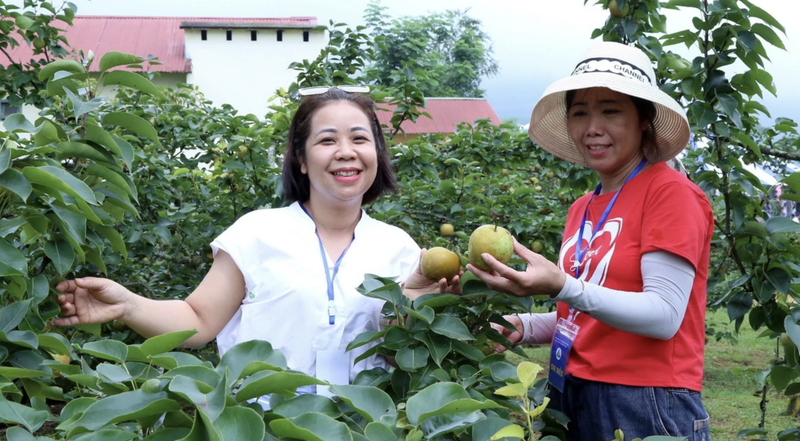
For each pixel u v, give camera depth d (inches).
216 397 44.8
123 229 145.6
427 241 180.4
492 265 73.9
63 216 73.8
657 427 78.2
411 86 179.9
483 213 176.7
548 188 259.6
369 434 50.6
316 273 81.5
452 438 61.9
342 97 85.2
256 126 171.5
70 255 76.4
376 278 75.0
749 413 231.0
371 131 85.3
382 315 80.0
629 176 86.4
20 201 71.8
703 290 82.8
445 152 208.5
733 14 110.3
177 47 831.7
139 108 179.2
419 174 180.1
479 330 86.2
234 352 56.0
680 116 83.6
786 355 113.8
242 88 802.8
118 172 83.0
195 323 82.8
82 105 75.9
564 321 87.1
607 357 81.0
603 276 82.0
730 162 116.1
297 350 80.0
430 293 81.0
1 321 67.3
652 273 76.6
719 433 210.4
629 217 81.9
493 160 205.8
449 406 51.4
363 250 84.6
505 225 174.4
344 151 81.1
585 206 92.9
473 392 63.9
